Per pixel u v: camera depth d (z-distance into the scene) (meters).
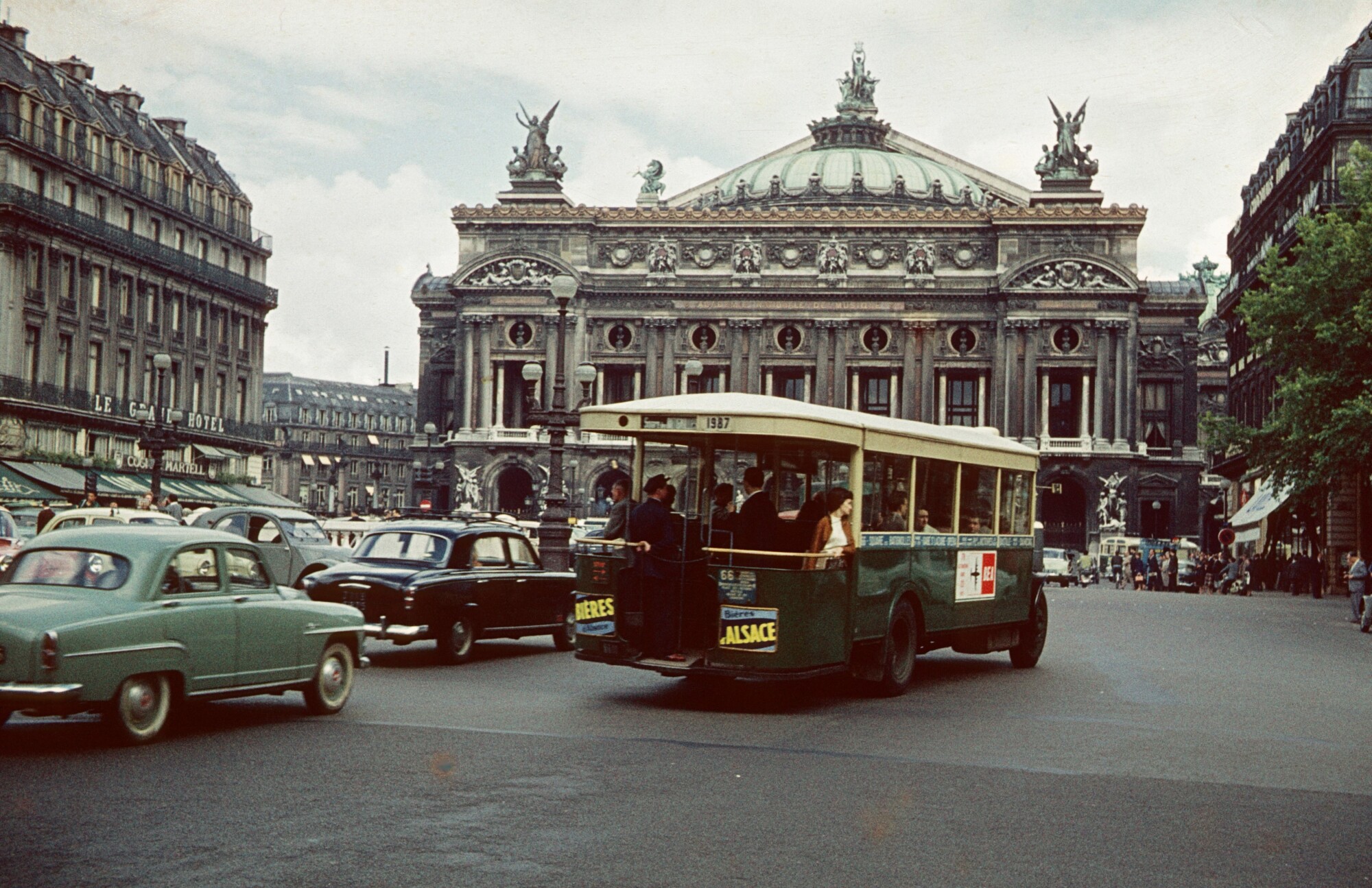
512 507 127.25
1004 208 117.81
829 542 18.61
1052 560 83.31
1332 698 20.86
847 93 154.00
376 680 20.41
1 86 71.75
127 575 14.16
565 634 25.94
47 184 75.19
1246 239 91.75
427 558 23.66
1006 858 10.15
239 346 97.62
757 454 18.72
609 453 120.94
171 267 87.19
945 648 28.84
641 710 17.59
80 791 11.62
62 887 8.75
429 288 141.38
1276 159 83.69
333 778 12.39
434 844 10.04
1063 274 116.75
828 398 120.38
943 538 21.50
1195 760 14.77
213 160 99.75
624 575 18.52
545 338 121.56
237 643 15.00
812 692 20.20
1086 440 116.12
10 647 13.04
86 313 78.50
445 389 141.25
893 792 12.51
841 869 9.70
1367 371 49.44
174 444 51.62
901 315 119.38
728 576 17.92
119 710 13.70
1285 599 64.56
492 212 122.56
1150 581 87.19
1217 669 25.22
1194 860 10.27
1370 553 65.06
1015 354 117.38
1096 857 10.26
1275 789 13.23
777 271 121.38
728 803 11.80
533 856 9.80
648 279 121.69
